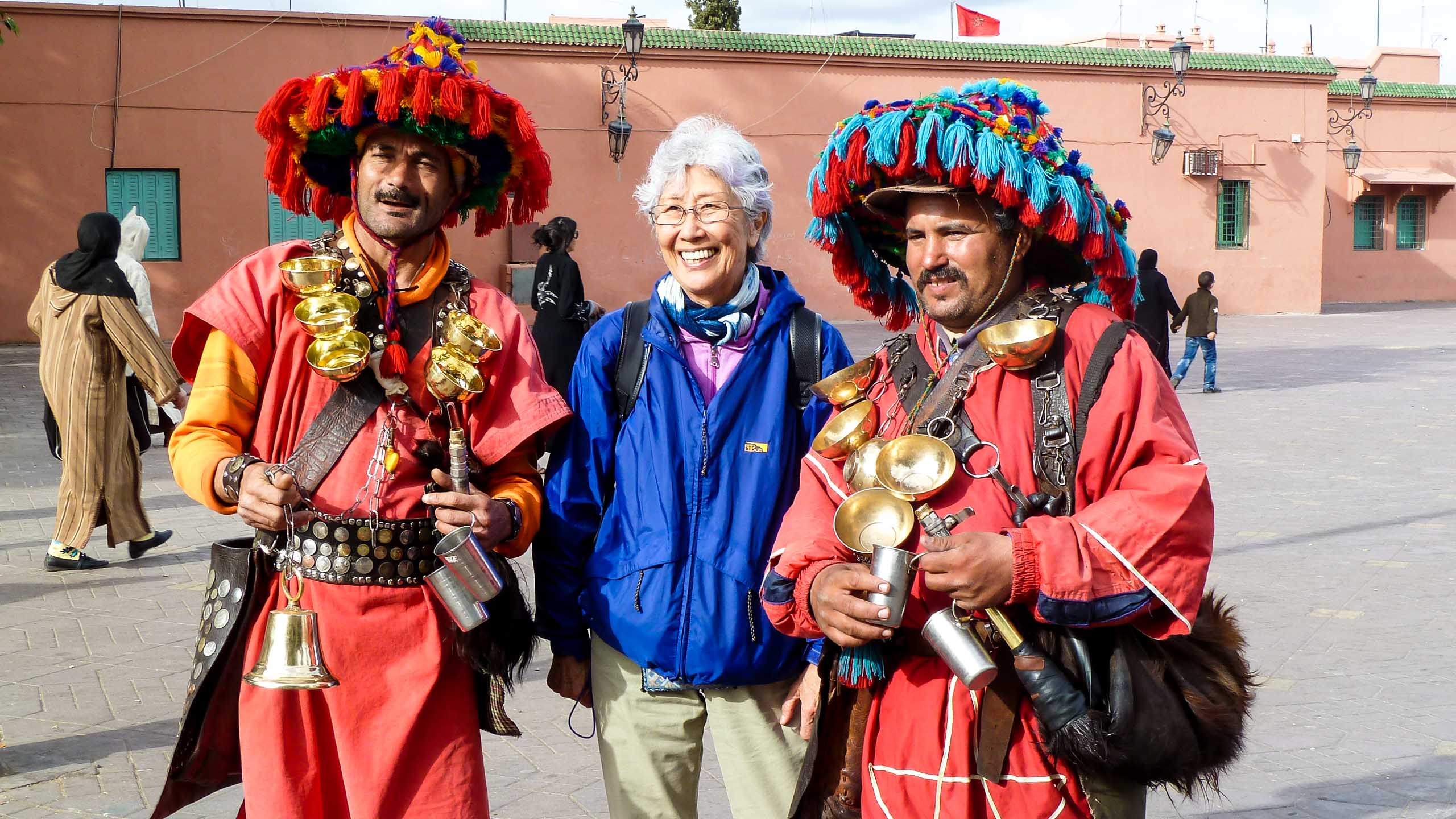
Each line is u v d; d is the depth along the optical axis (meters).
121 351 7.00
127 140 22.62
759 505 2.91
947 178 2.28
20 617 6.18
